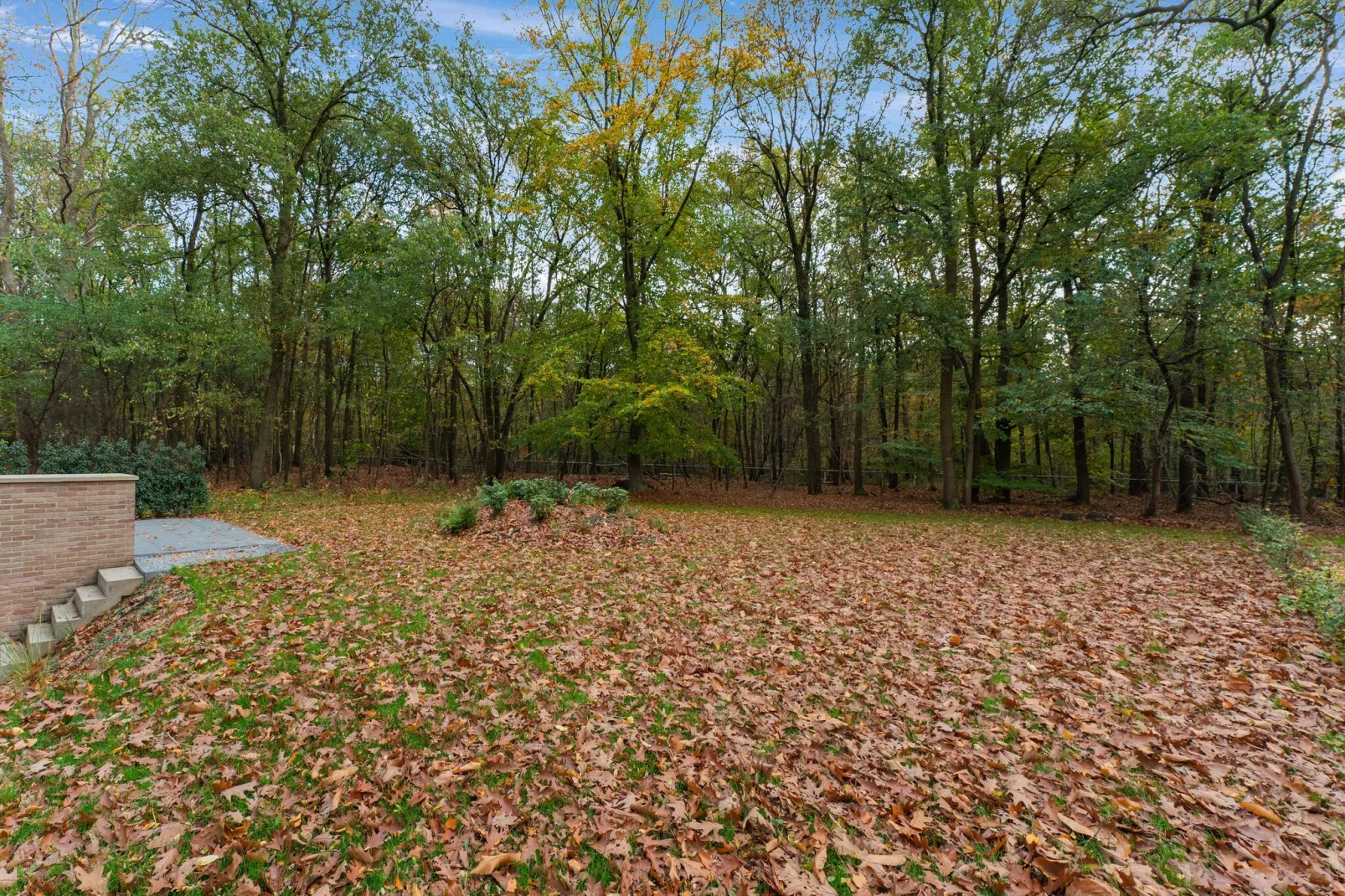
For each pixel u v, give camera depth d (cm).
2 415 1852
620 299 1956
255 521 1206
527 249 2048
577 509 1132
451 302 2041
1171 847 272
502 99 1966
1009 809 300
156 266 1752
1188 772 330
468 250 1772
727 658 508
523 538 1007
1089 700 423
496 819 296
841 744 366
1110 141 1528
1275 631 567
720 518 1410
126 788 325
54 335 1454
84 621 683
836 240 2158
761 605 665
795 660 503
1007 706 414
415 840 283
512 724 390
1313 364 1449
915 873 259
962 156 1719
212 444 2531
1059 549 1030
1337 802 300
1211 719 391
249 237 1933
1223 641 542
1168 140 1309
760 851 274
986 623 596
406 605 642
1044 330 1706
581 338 1827
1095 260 1423
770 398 2639
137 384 1748
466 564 834
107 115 1894
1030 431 2647
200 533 1038
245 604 639
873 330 1750
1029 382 1574
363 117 1859
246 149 1479
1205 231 1414
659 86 1575
